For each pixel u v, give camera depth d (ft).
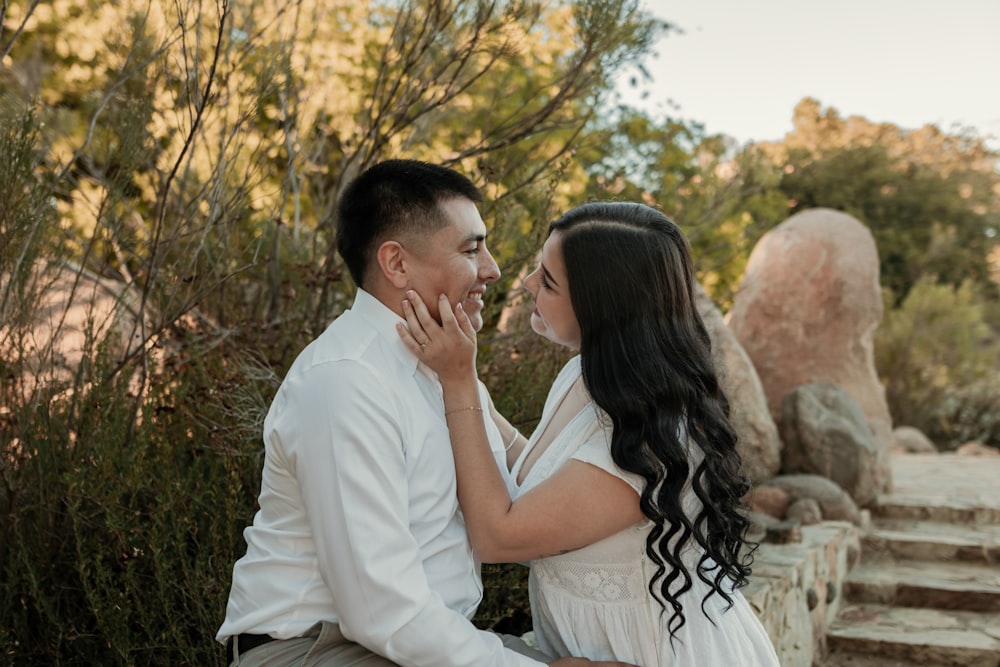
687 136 25.50
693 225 17.78
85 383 9.62
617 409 5.51
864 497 19.15
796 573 13.06
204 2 13.01
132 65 11.30
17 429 9.32
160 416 9.79
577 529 5.49
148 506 8.92
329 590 5.20
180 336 11.67
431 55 11.84
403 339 5.62
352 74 17.39
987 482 22.41
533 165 13.30
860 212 58.54
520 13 11.11
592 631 5.82
